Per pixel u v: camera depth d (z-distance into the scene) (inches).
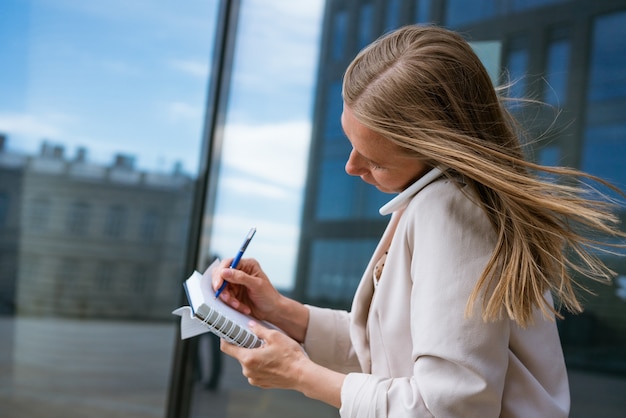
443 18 101.5
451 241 31.6
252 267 43.0
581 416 86.7
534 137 90.6
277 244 111.5
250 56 116.4
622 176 85.7
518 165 32.9
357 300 37.8
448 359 29.7
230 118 116.5
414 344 31.4
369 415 30.9
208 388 112.3
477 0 98.7
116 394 116.3
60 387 117.1
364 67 34.5
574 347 87.6
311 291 108.3
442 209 32.5
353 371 42.7
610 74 88.2
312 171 110.5
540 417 32.4
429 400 29.6
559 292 33.1
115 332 117.1
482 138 33.6
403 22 105.4
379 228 103.9
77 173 116.9
